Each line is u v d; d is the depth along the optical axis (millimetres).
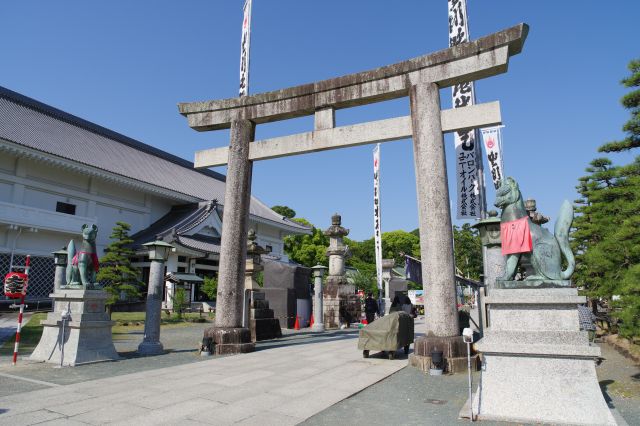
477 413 5691
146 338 11820
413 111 10734
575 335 5477
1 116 32406
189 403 6598
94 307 10578
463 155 13219
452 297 9508
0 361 10469
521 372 5691
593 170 16328
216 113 13727
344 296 22828
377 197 22078
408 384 8008
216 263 39250
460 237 43406
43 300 28828
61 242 31328
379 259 22406
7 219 27359
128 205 37719
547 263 5949
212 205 39375
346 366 9797
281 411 6207
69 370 9312
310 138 12281
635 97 11023
